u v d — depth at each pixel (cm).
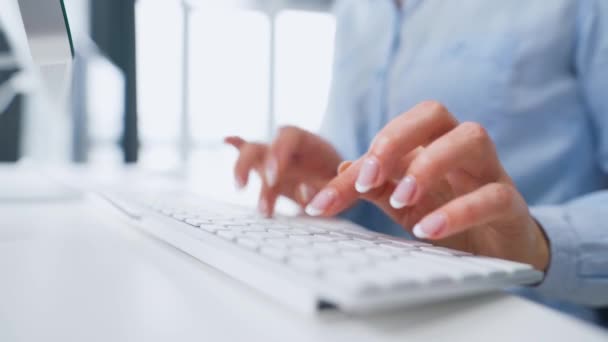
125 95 131
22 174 100
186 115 407
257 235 25
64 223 43
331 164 56
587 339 15
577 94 60
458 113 65
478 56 65
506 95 61
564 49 60
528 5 63
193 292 20
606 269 34
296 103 448
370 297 16
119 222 44
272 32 433
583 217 36
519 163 60
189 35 406
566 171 60
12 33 57
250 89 438
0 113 122
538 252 33
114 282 22
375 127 76
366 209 70
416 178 27
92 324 16
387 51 79
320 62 444
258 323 16
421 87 69
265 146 54
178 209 39
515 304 18
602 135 56
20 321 16
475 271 19
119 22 126
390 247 24
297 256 20
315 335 15
